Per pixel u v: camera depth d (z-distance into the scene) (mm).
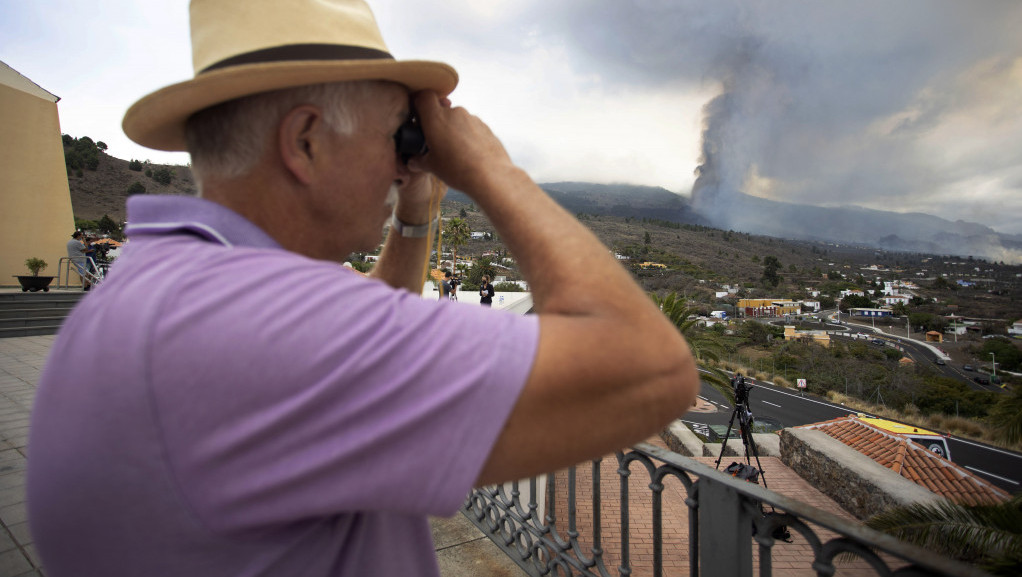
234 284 492
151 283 503
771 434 14117
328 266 550
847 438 12281
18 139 16500
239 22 633
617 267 592
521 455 493
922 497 7633
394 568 667
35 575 2082
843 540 1026
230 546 487
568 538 1857
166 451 456
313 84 628
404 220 959
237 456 456
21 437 3660
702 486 1362
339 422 460
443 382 476
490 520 2369
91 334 499
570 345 505
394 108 693
